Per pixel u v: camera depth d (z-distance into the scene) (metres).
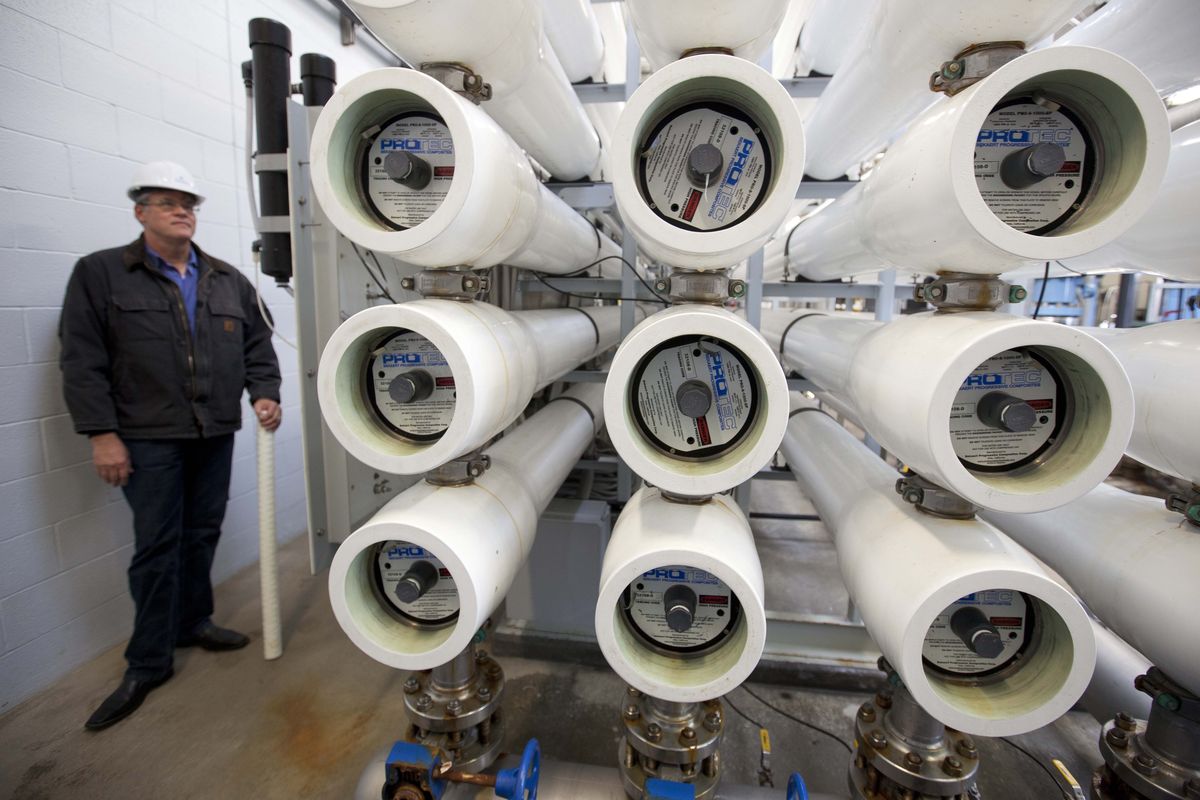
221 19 1.93
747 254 0.75
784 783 1.26
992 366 0.64
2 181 1.35
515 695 1.50
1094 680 1.07
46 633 1.49
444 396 0.74
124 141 1.62
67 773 1.24
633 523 0.74
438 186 0.71
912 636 0.59
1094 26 0.86
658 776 0.80
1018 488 0.58
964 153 0.55
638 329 0.66
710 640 0.75
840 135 1.17
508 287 1.64
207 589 1.67
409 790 0.76
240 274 1.68
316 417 1.30
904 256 0.74
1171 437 0.70
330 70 1.40
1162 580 0.67
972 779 0.75
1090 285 3.11
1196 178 0.67
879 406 0.68
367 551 0.77
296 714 1.42
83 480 1.56
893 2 0.68
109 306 1.40
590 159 1.44
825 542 2.48
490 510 0.78
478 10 0.65
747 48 0.70
